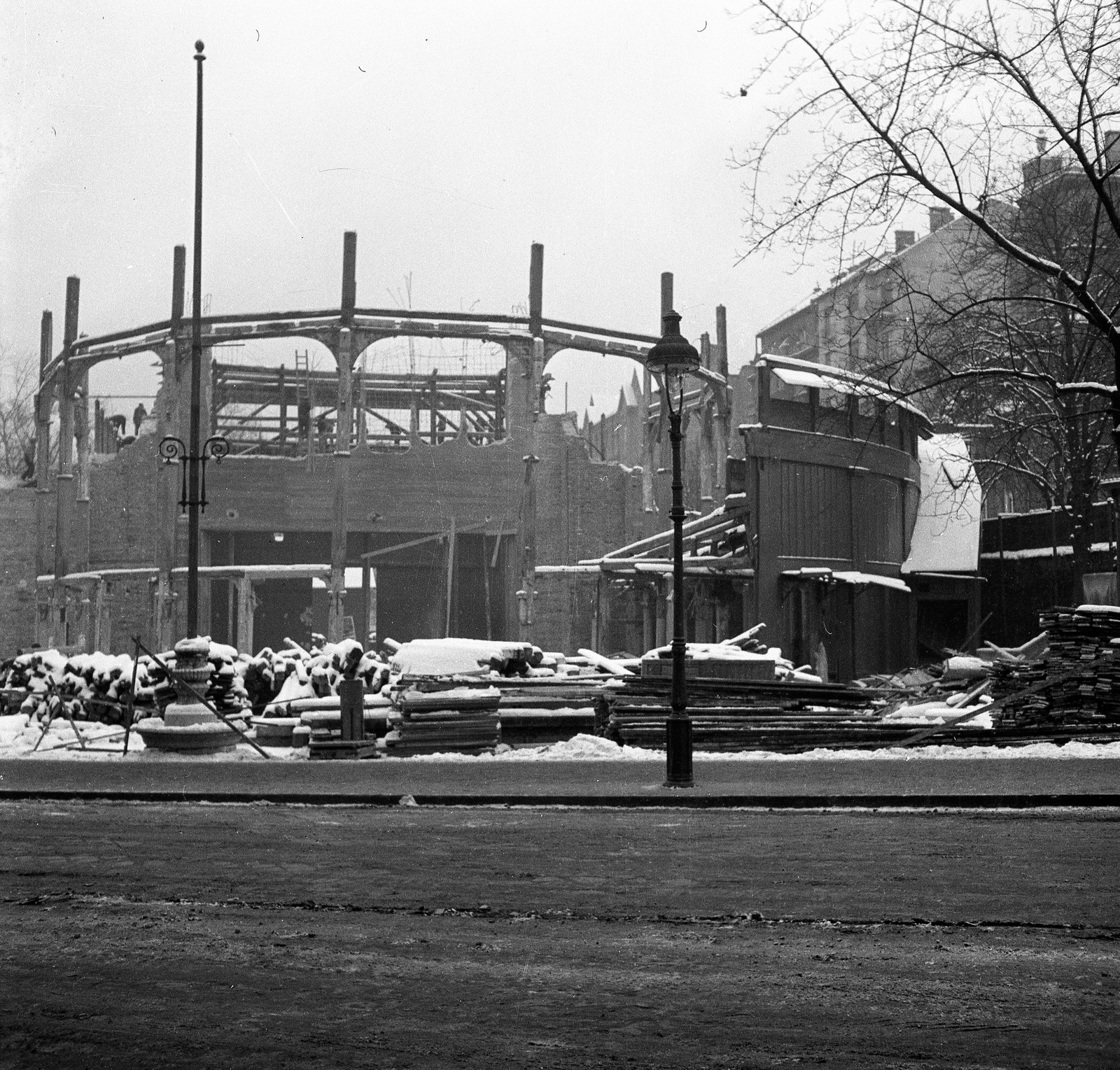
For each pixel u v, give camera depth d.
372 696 23.81
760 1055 4.86
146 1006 5.63
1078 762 17.94
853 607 44.34
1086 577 42.84
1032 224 37.00
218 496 54.03
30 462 75.31
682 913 7.87
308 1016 5.46
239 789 15.73
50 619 57.12
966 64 20.22
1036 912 7.82
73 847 11.02
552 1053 4.89
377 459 54.12
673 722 15.68
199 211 25.23
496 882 9.05
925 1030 5.20
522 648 24.77
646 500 60.53
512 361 57.00
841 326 68.88
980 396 38.22
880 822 12.47
